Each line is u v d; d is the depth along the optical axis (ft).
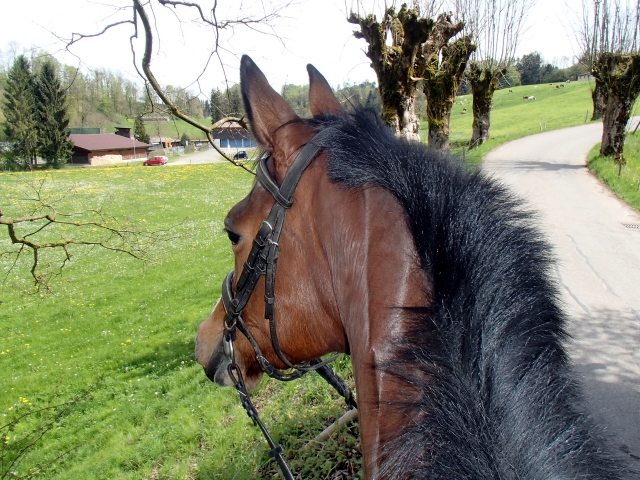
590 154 88.58
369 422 4.21
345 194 4.91
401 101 28.99
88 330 48.91
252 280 5.67
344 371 20.68
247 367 7.04
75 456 27.25
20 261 70.18
